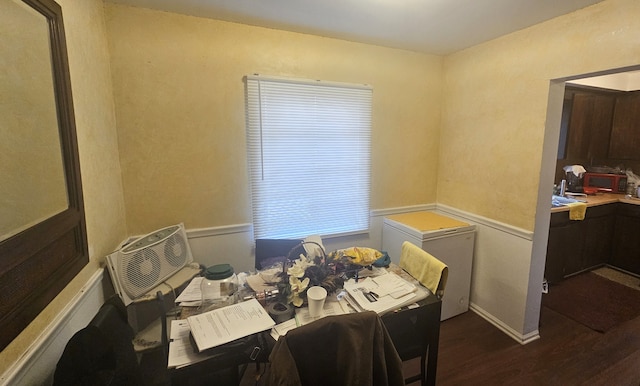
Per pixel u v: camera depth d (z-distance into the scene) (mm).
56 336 1170
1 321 852
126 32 1934
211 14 2041
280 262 1987
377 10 1947
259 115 2301
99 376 1054
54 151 1185
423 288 1681
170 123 2111
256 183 2379
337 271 1663
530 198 2217
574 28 1880
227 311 1371
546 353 2193
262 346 1246
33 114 1051
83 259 1396
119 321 1271
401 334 1716
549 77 2035
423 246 2424
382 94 2717
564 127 3488
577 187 3613
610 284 3193
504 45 2336
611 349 2213
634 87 3408
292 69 2365
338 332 1019
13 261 894
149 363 1648
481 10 1911
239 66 2219
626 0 1632
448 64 2883
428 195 3105
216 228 2322
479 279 2688
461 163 2807
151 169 2113
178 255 2051
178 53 2062
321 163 2564
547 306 2785
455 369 2043
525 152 2229
